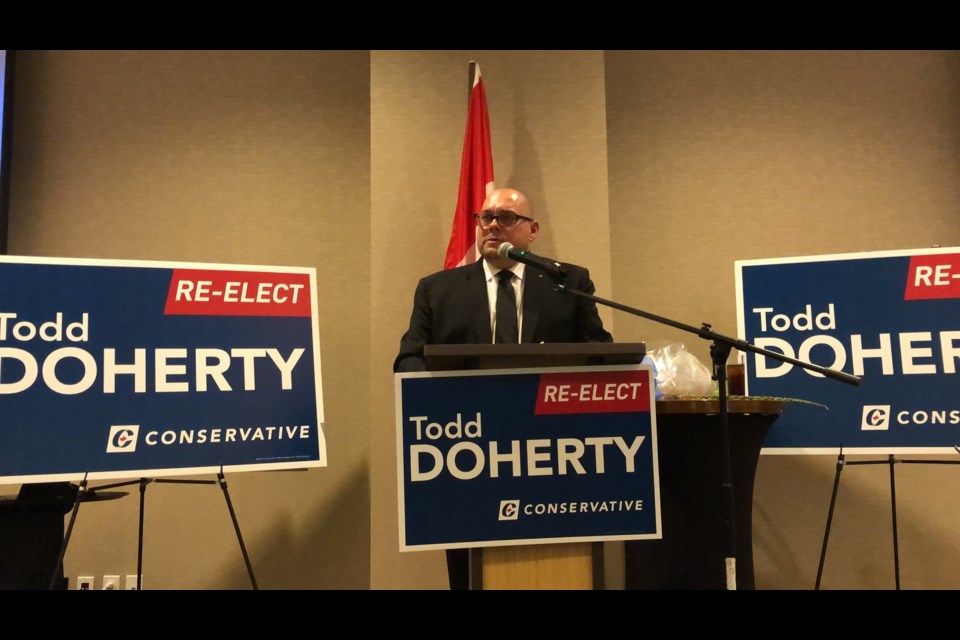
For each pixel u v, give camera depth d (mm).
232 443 1970
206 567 3086
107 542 3061
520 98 3184
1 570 2047
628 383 1593
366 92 3393
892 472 2492
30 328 1841
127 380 1898
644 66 3389
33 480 1793
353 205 3336
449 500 1520
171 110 3326
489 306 2453
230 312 2010
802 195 3318
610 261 3158
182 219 3271
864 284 2469
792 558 3117
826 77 3375
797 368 2488
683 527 2113
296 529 3141
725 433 1772
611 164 3346
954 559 3088
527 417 1559
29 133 3270
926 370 2395
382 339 3031
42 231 3230
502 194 2533
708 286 3275
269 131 3342
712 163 3340
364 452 3213
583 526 1549
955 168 3328
